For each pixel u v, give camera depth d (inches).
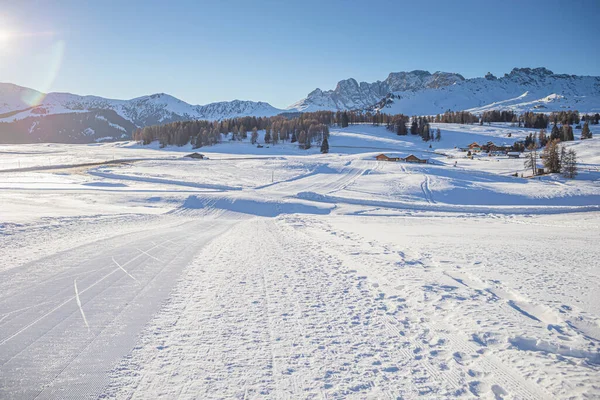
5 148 4938.5
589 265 412.8
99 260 351.6
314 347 182.2
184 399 137.7
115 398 137.3
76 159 3181.6
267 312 227.3
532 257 456.1
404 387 150.0
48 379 148.1
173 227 704.4
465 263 404.2
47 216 679.7
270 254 426.6
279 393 142.9
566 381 157.5
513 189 1990.7
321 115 7086.6
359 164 2886.3
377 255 431.8
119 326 199.5
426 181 2097.7
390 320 220.7
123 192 1401.3
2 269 303.6
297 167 2672.2
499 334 203.2
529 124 6850.4
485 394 147.7
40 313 214.5
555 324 223.1
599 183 2324.1
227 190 1667.1
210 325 204.5
